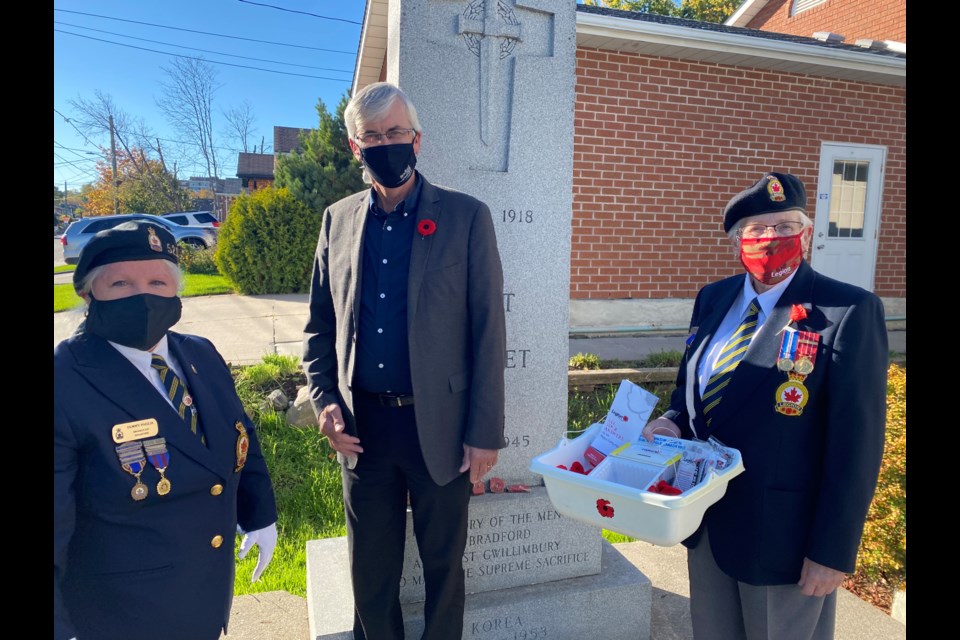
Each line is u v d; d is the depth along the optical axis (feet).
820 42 25.86
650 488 5.12
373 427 6.69
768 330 5.51
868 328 5.04
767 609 5.55
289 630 8.96
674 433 6.16
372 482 6.79
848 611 9.18
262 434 16.05
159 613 4.90
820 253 27.43
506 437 8.64
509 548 8.40
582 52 22.80
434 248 6.49
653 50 23.11
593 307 24.00
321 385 7.05
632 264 24.29
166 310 4.93
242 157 107.76
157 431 4.89
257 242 40.88
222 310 33.12
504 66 8.20
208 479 5.16
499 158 8.30
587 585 8.54
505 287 8.46
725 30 24.17
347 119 6.43
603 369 18.72
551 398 8.79
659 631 8.91
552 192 8.54
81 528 4.74
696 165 24.63
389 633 7.09
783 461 5.33
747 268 5.66
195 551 5.10
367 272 6.66
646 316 24.59
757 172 25.52
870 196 27.63
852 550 5.04
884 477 10.07
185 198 100.22
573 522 8.63
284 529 12.37
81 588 4.77
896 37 33.58
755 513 5.42
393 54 8.14
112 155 96.22
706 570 6.06
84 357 4.71
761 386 5.43
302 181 47.60
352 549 7.03
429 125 7.99
